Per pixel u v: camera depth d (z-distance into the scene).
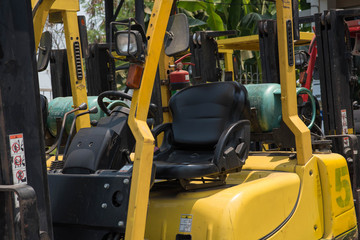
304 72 4.41
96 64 5.43
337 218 3.21
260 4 10.86
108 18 3.63
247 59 10.24
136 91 2.17
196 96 2.95
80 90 4.08
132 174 2.12
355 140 3.81
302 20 4.96
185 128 2.91
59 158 3.39
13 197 1.75
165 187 2.82
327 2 8.82
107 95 2.77
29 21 1.84
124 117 2.72
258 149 4.03
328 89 3.91
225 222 2.31
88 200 2.32
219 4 9.98
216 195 2.46
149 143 2.13
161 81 4.48
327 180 3.14
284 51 3.06
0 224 1.74
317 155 3.24
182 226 2.43
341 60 3.93
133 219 2.09
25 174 1.79
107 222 2.24
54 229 2.43
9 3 1.79
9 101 1.76
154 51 2.20
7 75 1.77
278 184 2.73
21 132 1.79
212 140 2.79
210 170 2.50
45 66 3.50
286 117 3.06
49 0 2.72
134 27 2.16
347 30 3.98
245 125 2.77
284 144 3.16
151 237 2.50
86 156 2.48
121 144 2.63
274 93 3.29
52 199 2.43
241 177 2.99
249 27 10.03
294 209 2.84
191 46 4.82
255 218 2.49
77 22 4.11
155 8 2.23
